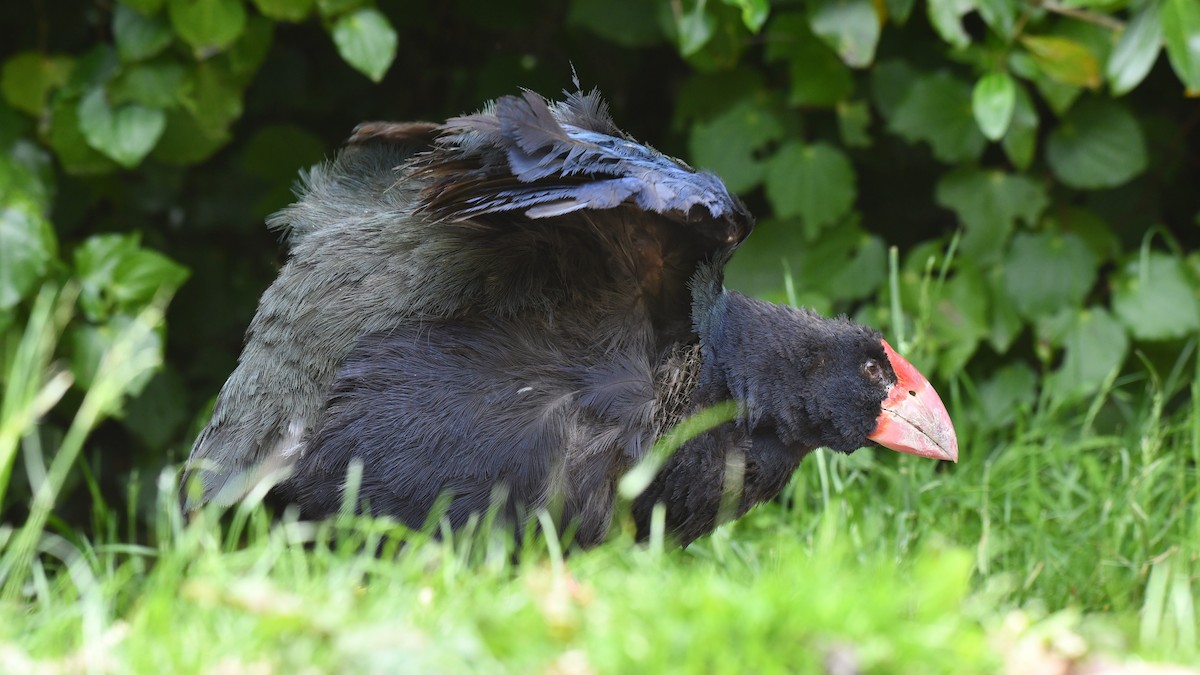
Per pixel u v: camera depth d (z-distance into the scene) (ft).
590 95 23.85
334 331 22.13
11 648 17.13
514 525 21.59
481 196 20.84
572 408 21.90
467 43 38.70
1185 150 37.29
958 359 33.35
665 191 20.97
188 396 37.24
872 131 36.19
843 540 23.08
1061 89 32.42
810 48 32.89
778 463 24.54
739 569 23.91
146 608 17.33
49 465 34.73
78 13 34.96
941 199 34.42
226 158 38.37
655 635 15.38
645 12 33.47
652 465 21.11
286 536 21.09
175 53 31.89
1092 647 17.95
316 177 25.55
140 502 36.45
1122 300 33.88
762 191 36.60
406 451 21.49
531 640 15.76
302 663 15.76
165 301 33.14
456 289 21.95
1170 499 27.68
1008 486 28.27
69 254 35.76
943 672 15.40
